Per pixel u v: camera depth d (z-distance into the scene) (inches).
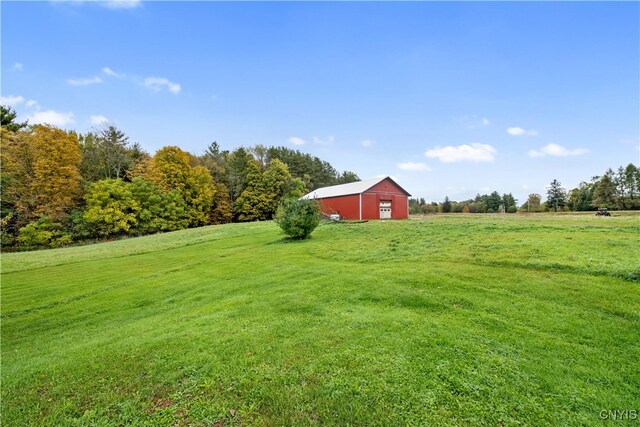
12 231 953.5
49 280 405.1
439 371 112.7
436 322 158.9
